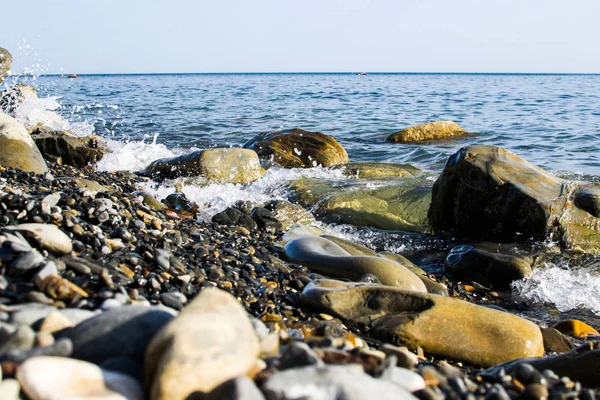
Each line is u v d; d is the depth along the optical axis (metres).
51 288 1.53
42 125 5.61
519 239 2.94
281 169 4.46
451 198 3.21
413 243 3.12
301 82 29.56
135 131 7.00
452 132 7.12
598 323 2.43
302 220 3.32
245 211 3.30
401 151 5.98
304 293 2.04
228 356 1.14
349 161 5.28
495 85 24.09
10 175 2.81
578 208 2.88
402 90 18.44
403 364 1.47
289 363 1.25
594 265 2.74
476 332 1.91
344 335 1.79
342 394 1.08
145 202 3.14
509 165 3.10
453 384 1.43
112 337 1.27
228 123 8.05
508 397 1.43
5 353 1.16
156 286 1.80
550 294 2.61
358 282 2.16
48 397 1.01
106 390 1.08
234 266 2.25
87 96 14.00
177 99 13.13
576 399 1.47
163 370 1.09
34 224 1.78
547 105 11.58
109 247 1.97
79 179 3.05
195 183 3.87
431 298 1.98
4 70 5.61
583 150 5.91
